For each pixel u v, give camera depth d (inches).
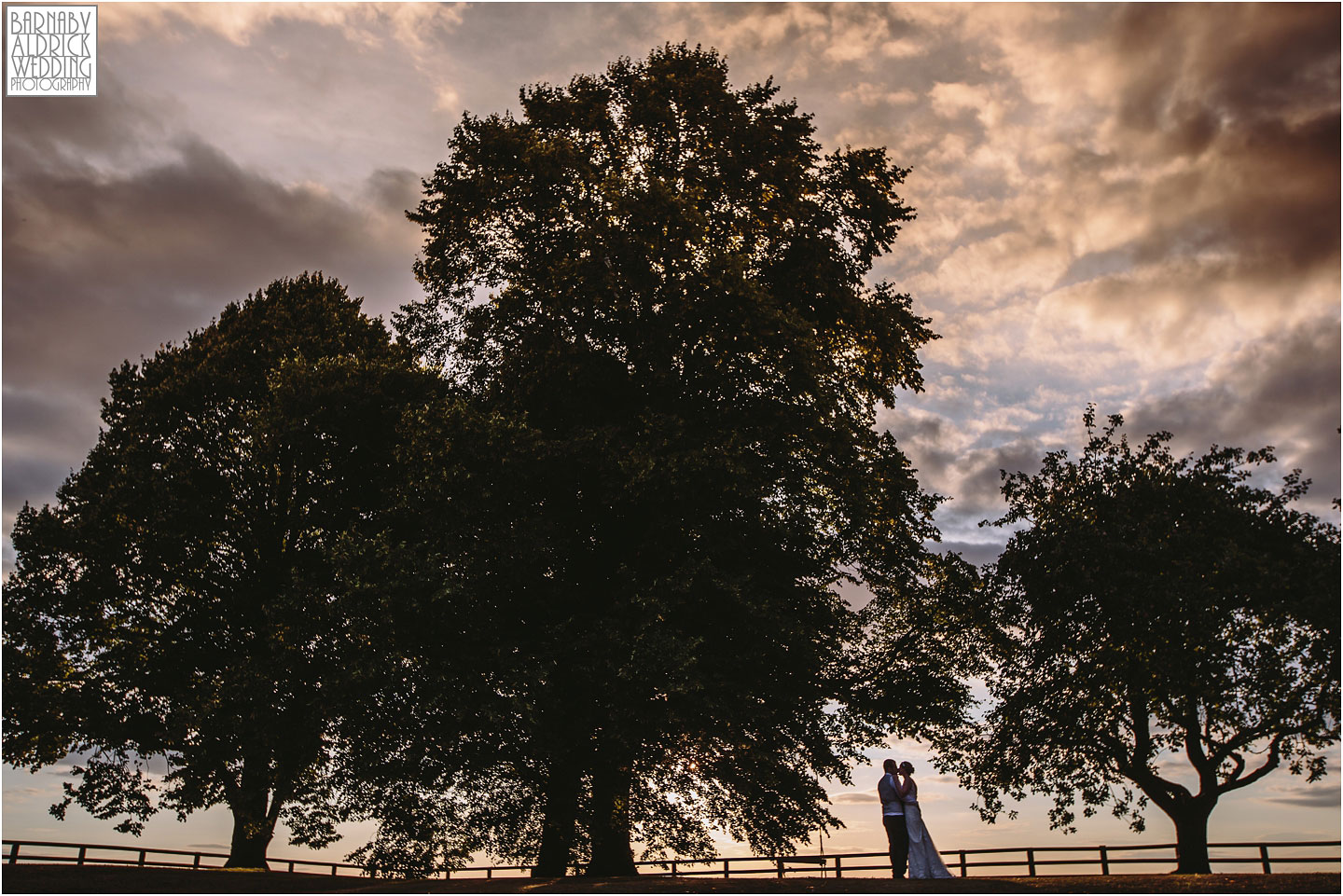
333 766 986.7
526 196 1022.4
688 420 952.9
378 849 957.8
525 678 786.8
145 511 1058.7
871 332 1043.9
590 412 962.1
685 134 1051.9
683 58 1063.6
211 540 1093.8
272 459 1089.4
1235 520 928.9
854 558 1014.4
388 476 1048.2
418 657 840.9
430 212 1061.8
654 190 886.4
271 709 925.2
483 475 880.9
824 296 1012.5
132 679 1031.6
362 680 828.6
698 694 822.5
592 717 849.5
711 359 987.9
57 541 1055.0
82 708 1007.6
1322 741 898.1
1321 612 840.3
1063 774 1011.3
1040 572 1003.3
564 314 992.2
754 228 1023.0
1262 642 901.8
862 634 1011.3
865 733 947.3
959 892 593.3
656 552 914.1
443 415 890.1
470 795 938.7
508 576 876.0
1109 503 1026.7
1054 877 765.9
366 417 1050.1
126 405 1206.9
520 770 883.4
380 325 1310.3
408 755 821.9
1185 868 928.3
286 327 1219.2
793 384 938.1
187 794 967.0
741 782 898.1
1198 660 901.8
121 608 1086.4
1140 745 971.3
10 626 1047.0
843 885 677.9
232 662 1028.5
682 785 978.7
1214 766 940.0
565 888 701.9
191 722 945.5
